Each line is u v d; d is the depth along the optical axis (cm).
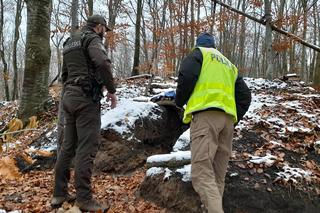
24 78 892
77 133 424
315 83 1232
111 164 582
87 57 424
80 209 413
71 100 420
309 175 477
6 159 166
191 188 433
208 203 344
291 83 1054
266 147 541
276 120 635
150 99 717
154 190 462
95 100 422
